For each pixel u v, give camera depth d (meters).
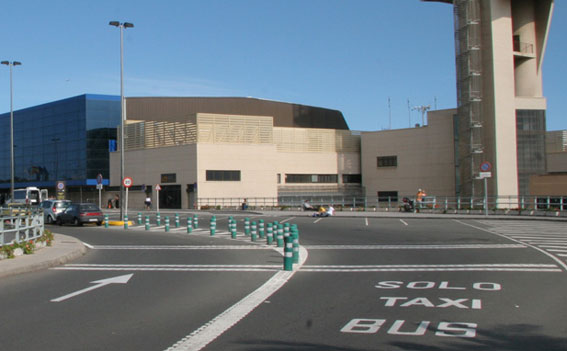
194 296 10.04
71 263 15.37
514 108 48.88
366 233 24.31
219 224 32.56
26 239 17.42
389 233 24.19
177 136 56.75
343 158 65.00
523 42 52.06
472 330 7.33
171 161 56.56
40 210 19.78
